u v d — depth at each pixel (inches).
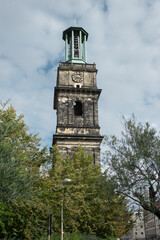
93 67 2529.5
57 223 1208.8
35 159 1115.9
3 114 964.6
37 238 973.2
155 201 902.4
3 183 534.6
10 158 569.9
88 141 2119.8
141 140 980.6
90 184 1514.5
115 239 1829.5
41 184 1046.4
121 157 1003.3
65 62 2529.5
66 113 2256.4
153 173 935.0
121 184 934.4
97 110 2306.8
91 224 1448.1
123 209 1382.9
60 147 2076.8
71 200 1221.7
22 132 1052.5
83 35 2901.1
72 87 2343.8
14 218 860.0
